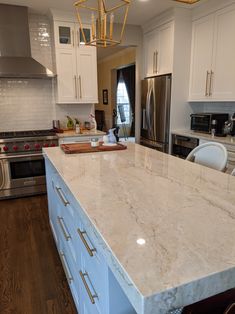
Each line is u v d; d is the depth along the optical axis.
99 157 2.06
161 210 1.06
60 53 3.73
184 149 3.77
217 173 1.61
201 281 0.66
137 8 3.62
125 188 1.33
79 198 1.20
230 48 3.19
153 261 0.72
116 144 2.50
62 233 1.90
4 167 3.48
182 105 4.00
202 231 0.89
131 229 0.91
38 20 3.84
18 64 3.48
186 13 3.70
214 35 3.41
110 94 7.88
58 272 2.09
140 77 4.67
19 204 3.45
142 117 4.59
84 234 1.18
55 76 3.74
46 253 2.34
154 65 4.23
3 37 3.47
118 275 0.73
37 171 3.70
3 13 3.42
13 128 4.01
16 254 2.33
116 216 1.01
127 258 0.74
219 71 3.39
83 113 4.36
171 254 0.76
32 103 4.05
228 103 3.80
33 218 3.03
